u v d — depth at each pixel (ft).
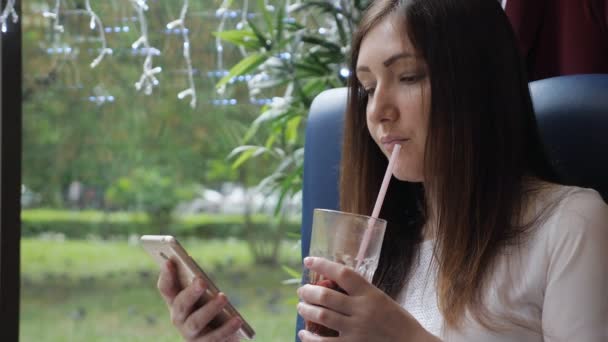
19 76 5.74
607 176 4.10
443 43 3.73
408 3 3.81
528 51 5.09
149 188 26.35
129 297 24.70
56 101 21.17
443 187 3.81
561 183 4.02
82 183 25.90
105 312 23.31
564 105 4.24
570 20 4.90
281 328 21.75
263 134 11.45
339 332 3.16
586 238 3.53
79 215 27.07
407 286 4.25
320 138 5.18
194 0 13.03
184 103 19.71
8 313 5.74
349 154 4.41
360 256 3.35
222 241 27.99
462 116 3.74
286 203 17.20
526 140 3.96
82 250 27.35
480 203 3.79
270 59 6.76
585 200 3.66
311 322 3.30
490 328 3.62
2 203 5.70
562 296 3.48
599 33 4.85
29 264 26.71
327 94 5.29
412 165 3.86
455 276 3.76
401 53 3.77
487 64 3.80
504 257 3.72
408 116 3.80
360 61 3.94
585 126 4.16
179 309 3.66
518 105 3.88
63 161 24.27
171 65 9.50
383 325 3.12
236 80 7.79
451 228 3.81
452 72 3.73
